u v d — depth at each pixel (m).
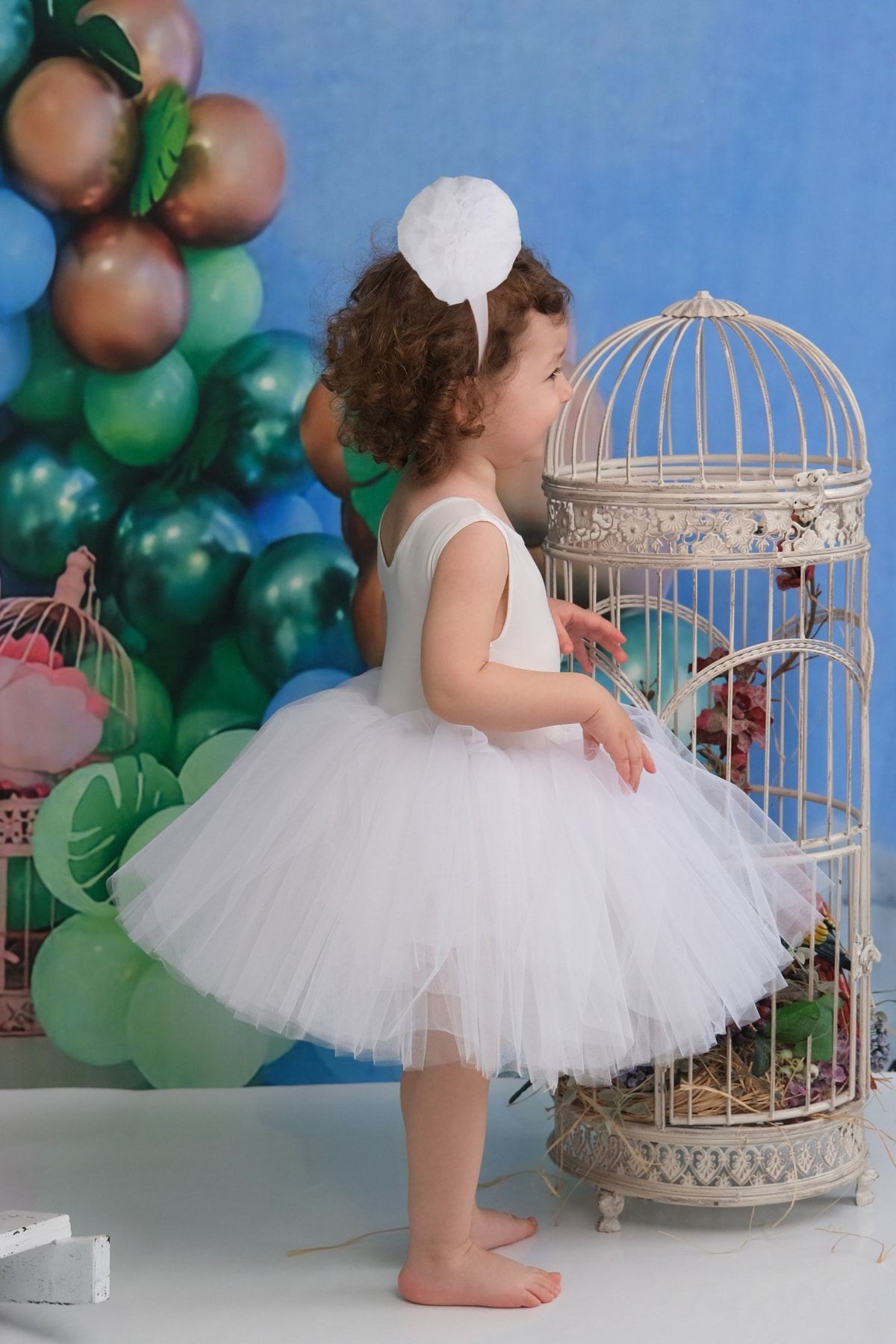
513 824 1.35
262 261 1.89
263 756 1.46
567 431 1.96
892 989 2.07
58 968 1.98
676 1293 1.44
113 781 1.96
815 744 2.03
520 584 1.45
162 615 1.94
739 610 2.01
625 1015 1.34
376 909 1.30
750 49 1.91
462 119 1.89
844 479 1.59
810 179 1.94
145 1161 1.78
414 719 1.43
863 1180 1.64
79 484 1.90
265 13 1.84
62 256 1.86
